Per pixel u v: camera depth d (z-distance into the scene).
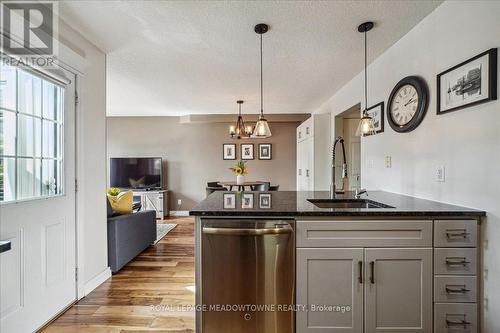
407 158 2.20
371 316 1.52
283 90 3.88
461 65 1.61
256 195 2.35
